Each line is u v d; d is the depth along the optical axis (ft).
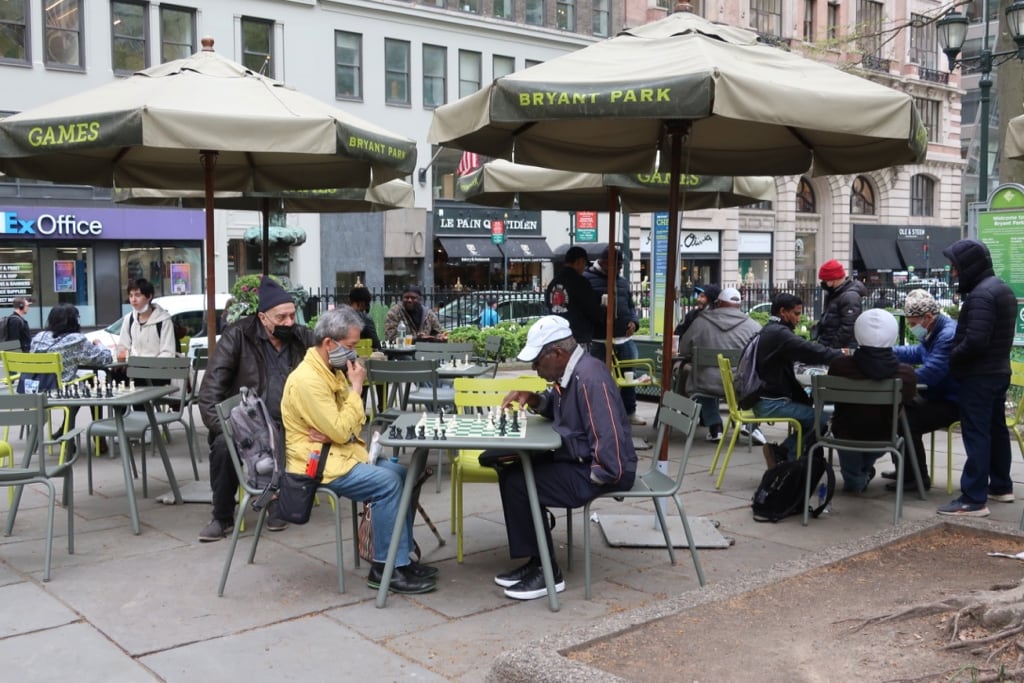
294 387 15.70
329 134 18.93
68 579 16.55
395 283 109.40
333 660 13.16
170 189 26.58
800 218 140.36
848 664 11.93
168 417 23.98
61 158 24.00
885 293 82.02
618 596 15.87
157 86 19.61
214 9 91.66
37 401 16.71
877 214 149.28
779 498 20.68
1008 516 20.93
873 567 16.24
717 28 17.60
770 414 23.24
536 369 16.02
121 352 27.71
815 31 131.95
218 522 19.12
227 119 18.26
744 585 15.01
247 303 28.07
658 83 14.89
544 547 15.21
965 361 20.65
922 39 145.89
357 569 17.26
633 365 33.71
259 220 97.81
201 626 14.39
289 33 96.94
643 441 30.91
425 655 13.34
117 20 87.20
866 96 15.90
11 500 20.29
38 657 13.17
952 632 12.51
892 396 19.99
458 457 18.24
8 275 83.05
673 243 18.40
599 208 36.01
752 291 81.10
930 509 21.88
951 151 154.20
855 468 23.27
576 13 120.26
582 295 31.27
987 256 20.61
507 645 13.71
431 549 18.49
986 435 20.76
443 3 108.37
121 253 90.02
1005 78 39.81
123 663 13.00
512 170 28.99
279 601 15.52
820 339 32.12
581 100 15.34
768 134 20.99
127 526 20.10
